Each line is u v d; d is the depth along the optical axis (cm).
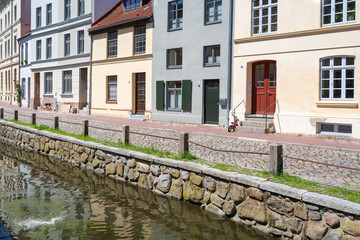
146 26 1936
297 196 546
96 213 699
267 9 1462
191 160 809
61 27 2636
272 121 1450
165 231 609
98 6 2350
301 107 1365
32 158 1296
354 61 1245
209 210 697
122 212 705
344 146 1040
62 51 2647
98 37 2270
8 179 975
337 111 1279
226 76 1586
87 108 2378
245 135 1304
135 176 897
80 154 1136
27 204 754
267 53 1450
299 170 736
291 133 1377
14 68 3594
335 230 502
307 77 1346
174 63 1830
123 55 2086
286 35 1391
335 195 535
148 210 714
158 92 1867
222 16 1596
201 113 1689
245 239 574
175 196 780
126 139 1033
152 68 1906
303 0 1345
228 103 1576
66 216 682
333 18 1288
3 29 4025
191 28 1717
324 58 1314
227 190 666
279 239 566
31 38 3066
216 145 1081
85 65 2394
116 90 2173
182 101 1756
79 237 585
